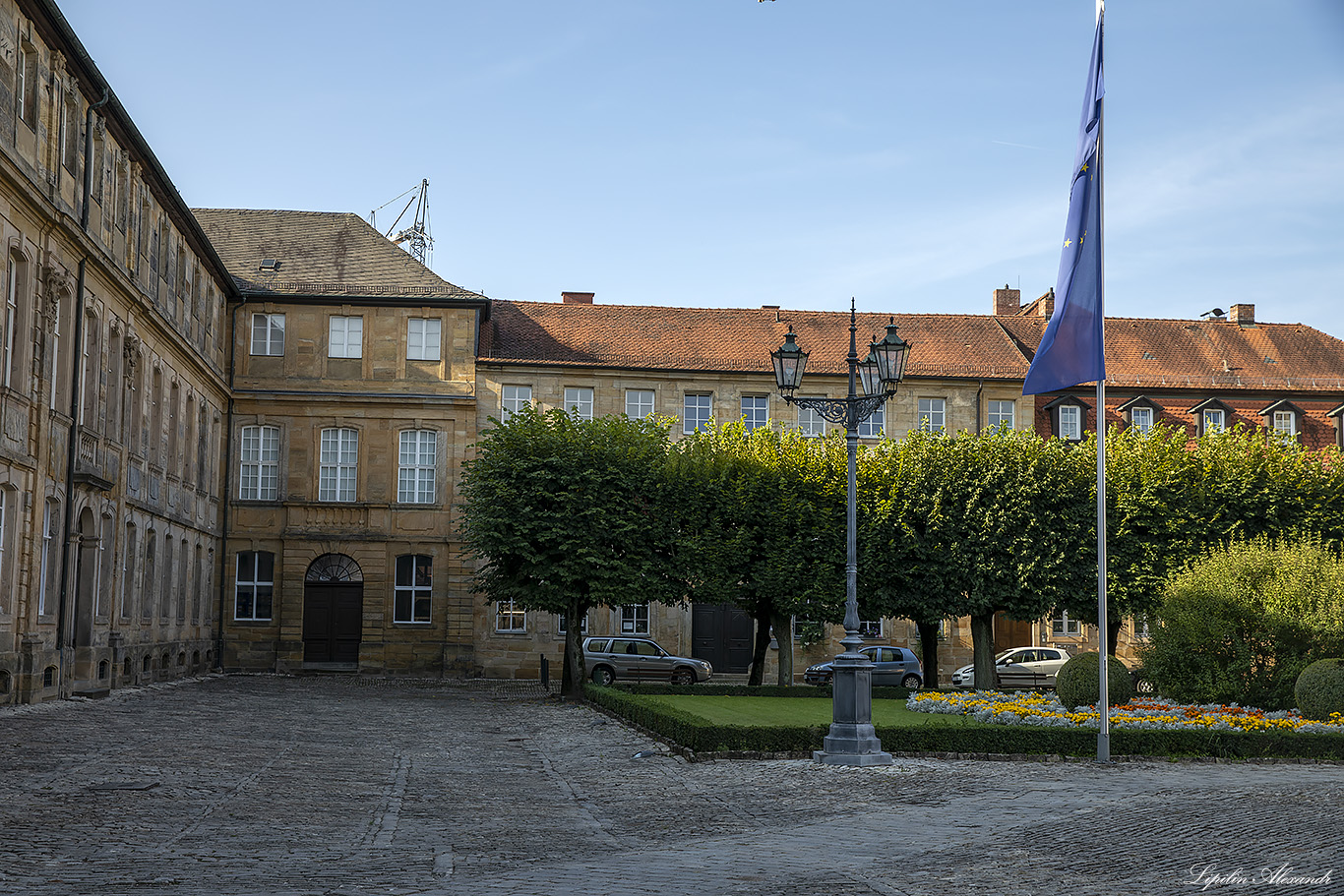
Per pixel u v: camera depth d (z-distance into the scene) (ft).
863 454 142.72
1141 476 136.46
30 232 90.63
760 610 137.39
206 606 158.61
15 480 88.58
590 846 42.47
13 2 86.02
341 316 170.91
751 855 39.88
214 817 45.85
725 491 132.46
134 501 119.96
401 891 33.01
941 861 38.55
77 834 40.91
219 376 161.07
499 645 167.22
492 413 170.60
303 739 78.48
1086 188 71.67
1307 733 73.00
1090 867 37.19
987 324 191.93
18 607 90.53
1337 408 183.01
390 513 168.14
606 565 125.29
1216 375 186.29
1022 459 134.10
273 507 167.22
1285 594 90.99
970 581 131.64
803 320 189.98
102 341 108.58
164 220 131.85
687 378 176.24
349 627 167.84
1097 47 71.36
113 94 106.01
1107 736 69.82
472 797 55.36
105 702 99.66
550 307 185.98
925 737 71.87
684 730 73.26
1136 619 152.97
